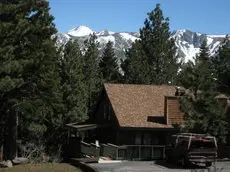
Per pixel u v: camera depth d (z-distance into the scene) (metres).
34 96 46.81
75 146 50.53
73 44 62.88
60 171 37.50
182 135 38.75
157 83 80.12
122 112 49.88
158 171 35.06
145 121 48.88
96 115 58.72
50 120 57.34
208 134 40.53
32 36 45.28
